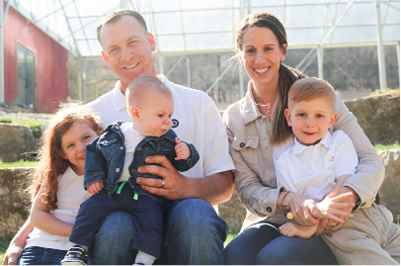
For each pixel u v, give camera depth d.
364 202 2.43
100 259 2.14
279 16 17.61
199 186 2.51
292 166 2.65
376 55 24.30
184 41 18.30
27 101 17.42
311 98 2.56
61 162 2.74
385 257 2.28
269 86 2.92
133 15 2.91
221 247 2.21
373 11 17.39
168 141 2.42
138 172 2.34
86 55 19.45
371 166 2.54
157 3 16.86
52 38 18.91
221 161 2.79
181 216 2.18
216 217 2.23
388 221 2.57
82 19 17.58
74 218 2.65
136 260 2.13
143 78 2.39
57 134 2.66
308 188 2.58
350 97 22.88
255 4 17.19
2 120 8.39
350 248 2.38
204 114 2.88
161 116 2.35
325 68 24.38
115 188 2.26
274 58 2.82
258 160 2.89
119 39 2.81
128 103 2.39
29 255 2.53
